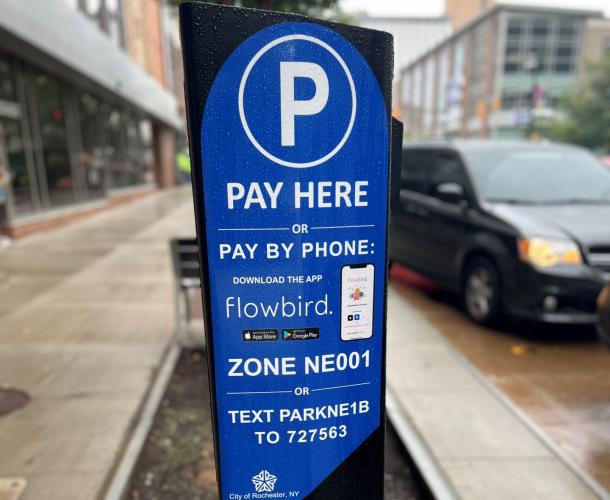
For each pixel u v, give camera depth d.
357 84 1.54
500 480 2.65
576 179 5.64
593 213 4.92
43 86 11.57
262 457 1.79
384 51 1.55
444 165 6.09
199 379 3.85
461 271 5.45
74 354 4.20
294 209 1.57
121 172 18.70
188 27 1.42
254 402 1.73
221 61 1.45
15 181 9.96
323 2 6.03
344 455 1.84
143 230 11.28
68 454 2.83
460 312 5.72
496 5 50.06
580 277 4.33
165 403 3.49
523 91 51.78
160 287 6.26
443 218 5.74
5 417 3.20
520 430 3.13
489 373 4.10
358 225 1.64
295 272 1.62
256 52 1.46
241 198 1.54
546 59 51.41
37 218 10.61
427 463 2.77
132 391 3.56
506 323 5.29
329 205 1.60
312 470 1.83
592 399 3.66
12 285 6.39
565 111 38.69
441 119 68.31
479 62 56.12
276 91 1.49
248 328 1.65
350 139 1.57
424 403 3.46
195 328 4.68
